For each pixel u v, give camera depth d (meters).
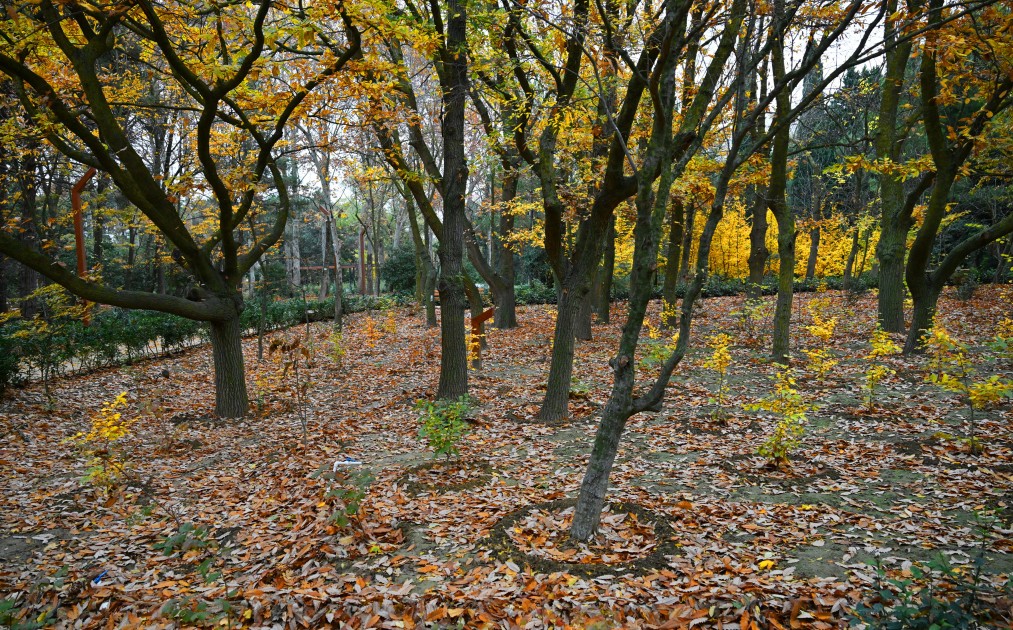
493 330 18.97
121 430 6.32
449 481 6.06
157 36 7.23
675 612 3.42
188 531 4.16
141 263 22.94
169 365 15.05
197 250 9.37
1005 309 14.74
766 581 3.76
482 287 32.50
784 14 4.64
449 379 9.70
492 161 11.63
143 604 4.03
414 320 23.00
